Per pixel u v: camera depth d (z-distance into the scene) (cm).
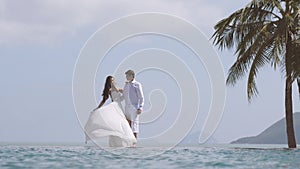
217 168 719
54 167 701
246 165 767
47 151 986
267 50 1530
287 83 1536
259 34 1498
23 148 1090
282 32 1419
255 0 1490
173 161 809
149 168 701
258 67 1545
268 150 1166
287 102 1540
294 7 1488
